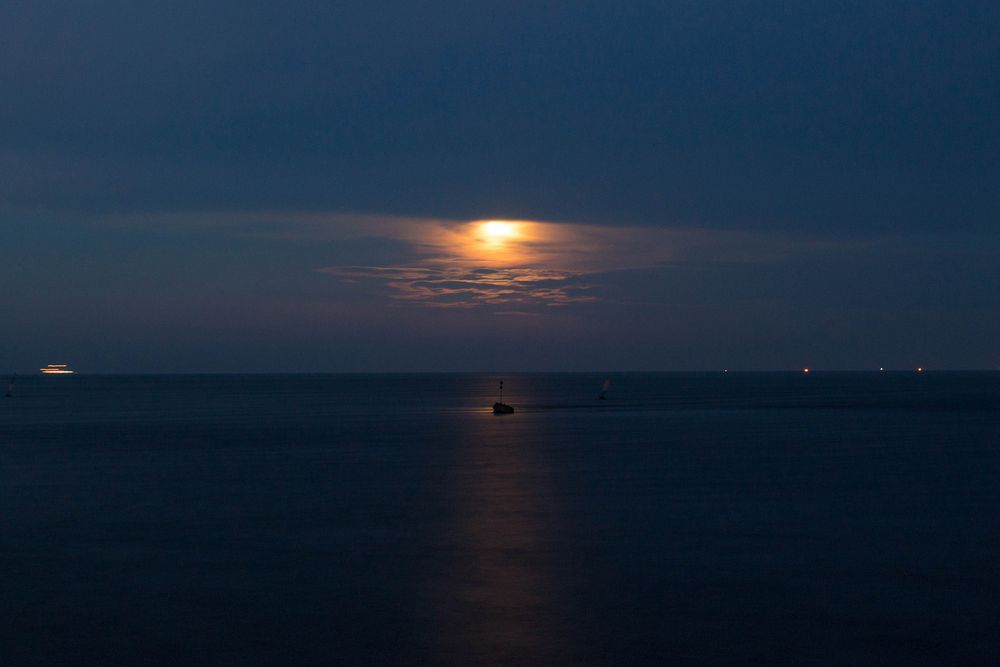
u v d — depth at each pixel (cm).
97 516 3459
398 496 3919
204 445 6594
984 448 6050
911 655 1922
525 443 6619
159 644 1997
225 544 2938
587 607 2238
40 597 2345
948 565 2634
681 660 1891
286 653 1938
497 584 2444
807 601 2289
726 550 2828
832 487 4144
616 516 3403
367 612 2205
